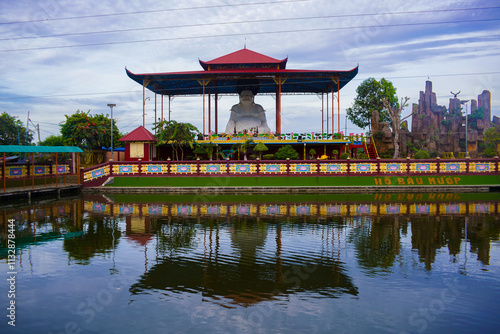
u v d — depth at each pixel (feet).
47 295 38.27
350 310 34.76
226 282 41.42
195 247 54.80
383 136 184.03
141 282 41.65
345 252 52.11
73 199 107.34
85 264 47.55
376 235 61.31
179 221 73.15
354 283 41.01
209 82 176.76
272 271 44.60
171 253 51.85
